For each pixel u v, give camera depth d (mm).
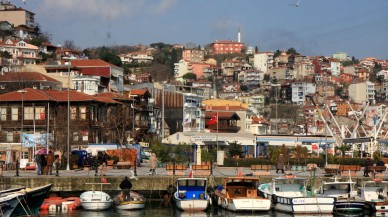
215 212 73688
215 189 80375
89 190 75438
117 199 74438
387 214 73000
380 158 122188
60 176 76062
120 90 177000
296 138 129750
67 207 72625
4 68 189875
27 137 99750
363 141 135125
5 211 60938
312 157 122812
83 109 127750
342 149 141500
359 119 180500
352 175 89188
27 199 63531
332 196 72812
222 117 197375
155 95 192125
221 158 113312
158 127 178750
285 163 112000
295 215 71188
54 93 131125
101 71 177875
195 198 74688
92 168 92562
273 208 74875
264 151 139250
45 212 71125
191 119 190000
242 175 80625
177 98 188000
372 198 75875
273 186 75750
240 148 128375
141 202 74062
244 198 72500
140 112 160000
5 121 125438
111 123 136500
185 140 118562
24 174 81562
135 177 77312
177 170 83250
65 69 169875
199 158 102750
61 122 122625
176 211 73875
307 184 81125
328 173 90312
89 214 70125
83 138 125250
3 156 102938
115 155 104250
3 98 125312
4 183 73438
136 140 149375
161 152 111812
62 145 106188
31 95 125125
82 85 160500
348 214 72500
